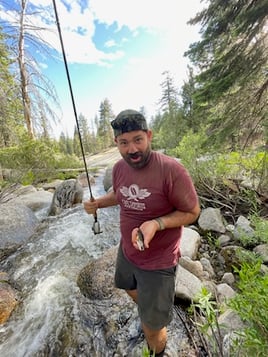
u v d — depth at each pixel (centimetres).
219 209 374
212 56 593
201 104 568
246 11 460
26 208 446
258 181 386
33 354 187
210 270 257
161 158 127
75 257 322
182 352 163
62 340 194
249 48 502
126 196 136
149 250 135
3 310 223
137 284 143
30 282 273
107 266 253
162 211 129
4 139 820
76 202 534
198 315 190
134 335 186
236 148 500
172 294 140
